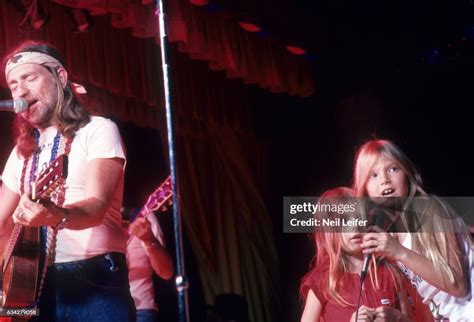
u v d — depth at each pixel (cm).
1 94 726
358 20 837
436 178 846
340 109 903
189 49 756
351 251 432
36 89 380
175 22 736
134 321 375
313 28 824
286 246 906
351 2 828
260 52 835
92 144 374
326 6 823
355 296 425
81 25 690
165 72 369
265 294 875
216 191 894
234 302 843
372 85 881
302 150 923
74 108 387
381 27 842
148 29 712
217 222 884
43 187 345
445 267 414
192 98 857
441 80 855
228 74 812
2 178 401
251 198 909
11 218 396
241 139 920
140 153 838
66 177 344
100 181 363
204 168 895
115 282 367
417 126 864
